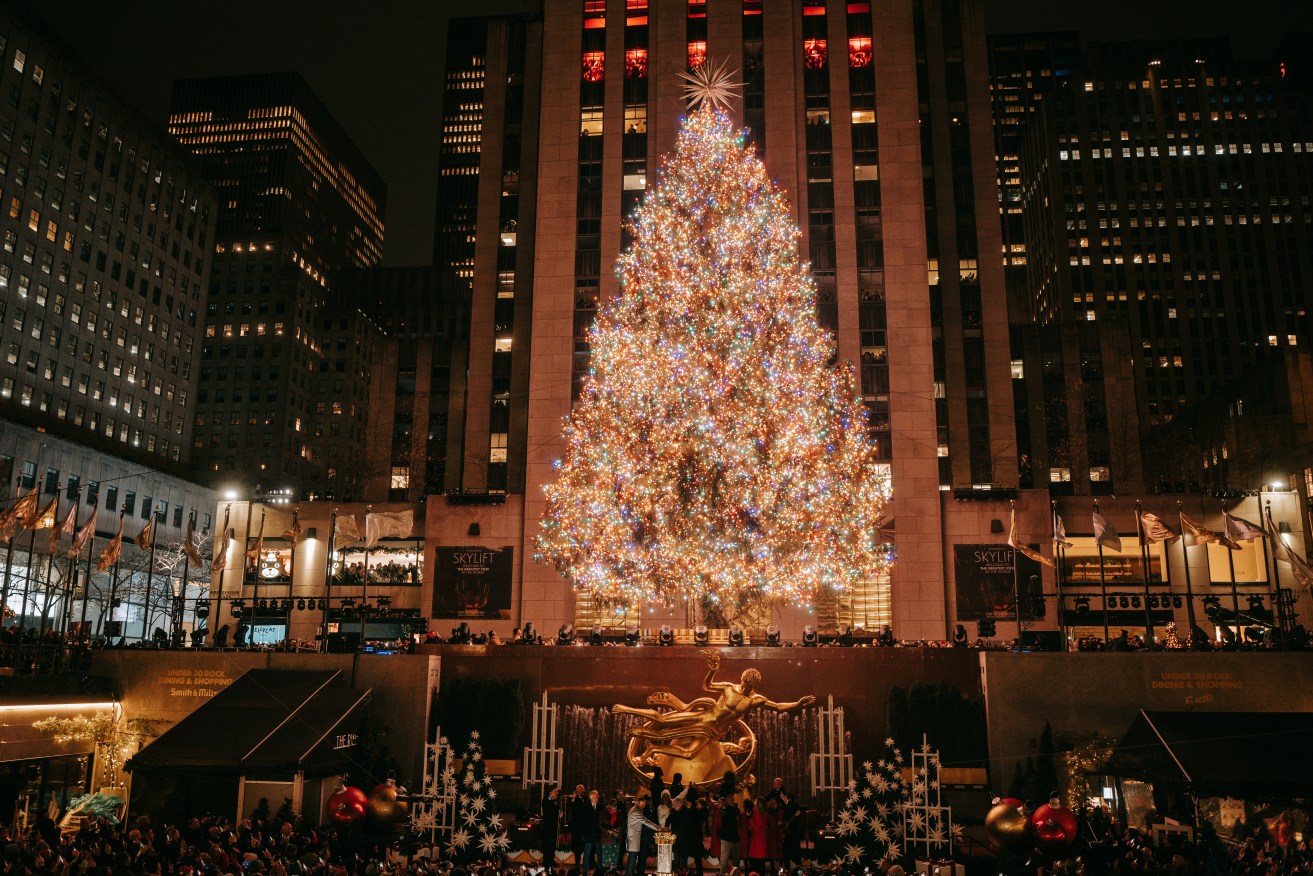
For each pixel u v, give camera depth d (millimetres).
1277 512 68188
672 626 62875
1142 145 154875
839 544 52344
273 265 156375
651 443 50094
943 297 77625
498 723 40375
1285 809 32438
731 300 50125
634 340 51656
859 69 74250
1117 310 149250
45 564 72000
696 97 73125
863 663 40781
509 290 78188
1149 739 33188
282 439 149875
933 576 64000
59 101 107312
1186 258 150375
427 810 31875
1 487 79125
